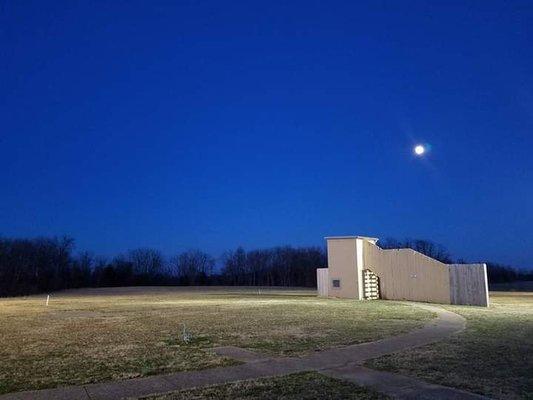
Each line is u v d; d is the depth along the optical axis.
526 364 10.46
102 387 8.92
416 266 30.77
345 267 34.62
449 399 7.94
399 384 8.89
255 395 8.27
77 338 15.09
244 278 100.88
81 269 91.94
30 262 87.19
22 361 11.38
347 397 8.10
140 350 12.66
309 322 18.50
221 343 13.60
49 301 39.69
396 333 15.19
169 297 44.06
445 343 13.20
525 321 18.34
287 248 100.31
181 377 9.59
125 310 26.33
